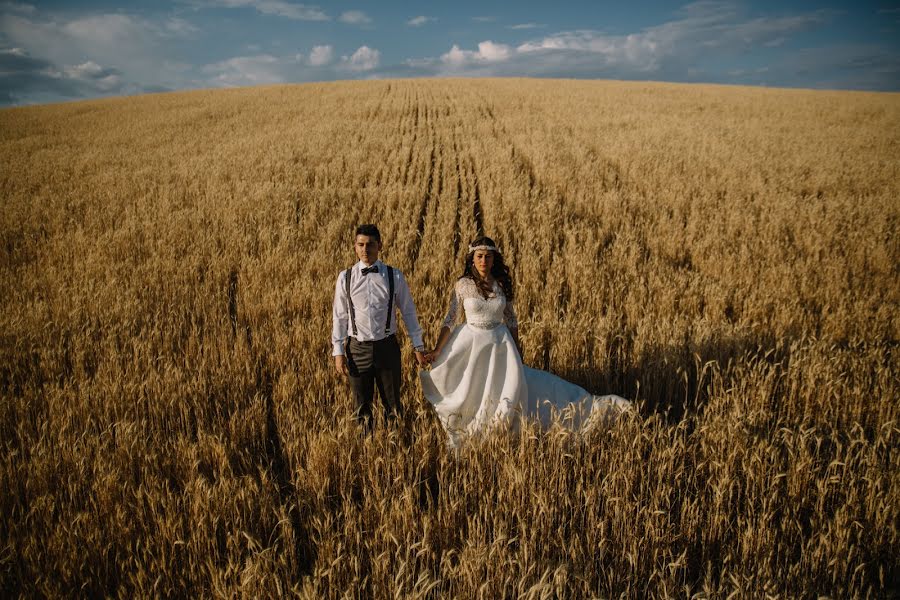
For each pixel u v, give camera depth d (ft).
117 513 8.84
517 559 7.79
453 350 11.91
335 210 35.94
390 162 54.39
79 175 52.21
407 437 12.15
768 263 25.03
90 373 14.97
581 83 158.61
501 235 29.84
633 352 15.56
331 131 75.61
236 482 9.78
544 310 18.95
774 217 31.76
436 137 70.95
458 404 11.85
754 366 13.98
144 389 13.15
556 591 7.47
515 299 20.59
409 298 12.19
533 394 12.46
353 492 10.71
